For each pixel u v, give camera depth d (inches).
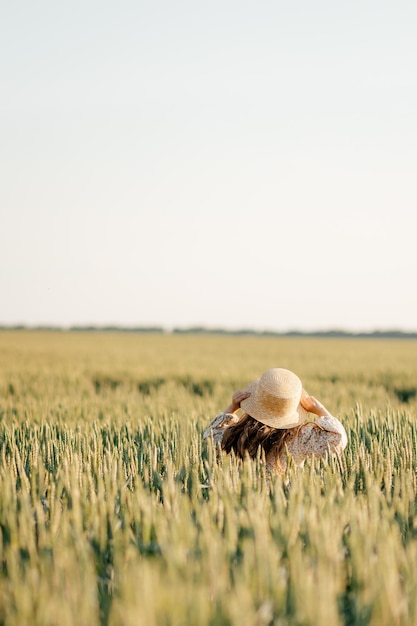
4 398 597.6
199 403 512.1
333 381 915.4
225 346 2274.9
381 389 724.0
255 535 134.6
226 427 213.8
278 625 113.7
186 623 107.0
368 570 125.9
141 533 154.4
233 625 105.5
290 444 199.8
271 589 119.6
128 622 106.4
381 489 202.8
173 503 160.7
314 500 155.9
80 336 3253.0
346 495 170.1
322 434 201.3
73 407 478.0
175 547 128.0
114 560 139.4
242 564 125.1
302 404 215.0
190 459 210.2
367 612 116.7
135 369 1022.4
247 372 981.8
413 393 799.7
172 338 3341.5
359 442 259.9
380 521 152.3
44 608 113.5
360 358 1491.1
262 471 188.2
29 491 190.7
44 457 233.6
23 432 295.9
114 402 556.7
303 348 2160.4
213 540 130.6
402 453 230.5
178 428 316.8
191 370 996.6
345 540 145.7
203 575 123.3
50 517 160.9
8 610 119.6
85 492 171.0
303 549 142.5
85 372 982.4
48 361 1257.4
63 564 128.9
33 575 123.8
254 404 201.8
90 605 113.2
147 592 108.3
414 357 1545.3
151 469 207.8
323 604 106.7
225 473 174.7
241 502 166.9
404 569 131.6
